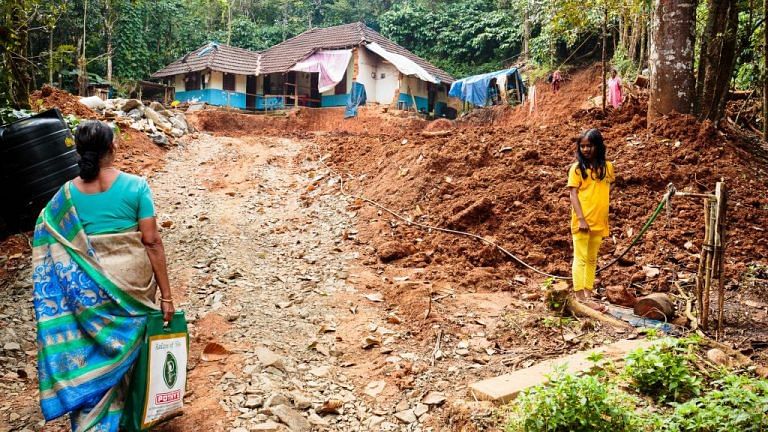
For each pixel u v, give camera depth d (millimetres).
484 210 7445
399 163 9336
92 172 3174
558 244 6941
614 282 6156
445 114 31656
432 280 6230
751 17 11617
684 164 8250
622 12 15406
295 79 28984
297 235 7664
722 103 9977
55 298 3137
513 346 4840
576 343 4801
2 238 6945
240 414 3816
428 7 37688
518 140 9383
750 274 6023
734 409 3266
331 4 43688
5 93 7871
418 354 4750
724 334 4848
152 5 31453
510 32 32562
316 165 10742
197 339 4914
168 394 3320
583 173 5488
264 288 6059
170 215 8164
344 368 4613
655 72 9570
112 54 25594
